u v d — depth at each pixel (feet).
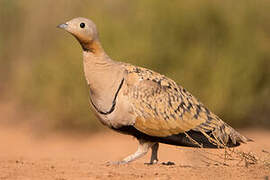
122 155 75.72
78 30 42.29
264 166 41.60
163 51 96.12
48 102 99.19
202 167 42.19
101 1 111.24
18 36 127.34
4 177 37.42
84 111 97.04
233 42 98.22
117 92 42.04
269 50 100.37
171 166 42.96
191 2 98.99
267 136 90.48
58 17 121.19
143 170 40.47
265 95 99.30
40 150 83.61
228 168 41.27
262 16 102.22
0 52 128.67
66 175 38.09
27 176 37.83
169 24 98.48
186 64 95.45
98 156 73.72
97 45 42.93
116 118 42.09
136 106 41.63
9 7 128.16
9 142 92.58
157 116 41.86
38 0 124.36
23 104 109.91
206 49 97.40
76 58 98.32
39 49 123.03
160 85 42.75
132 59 94.22
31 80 107.76
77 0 118.32
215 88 93.86
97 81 42.52
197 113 42.96
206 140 42.91
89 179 36.42
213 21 98.48
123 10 110.32
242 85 95.86
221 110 94.53
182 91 43.91
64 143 90.94
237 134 43.96
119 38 96.94
